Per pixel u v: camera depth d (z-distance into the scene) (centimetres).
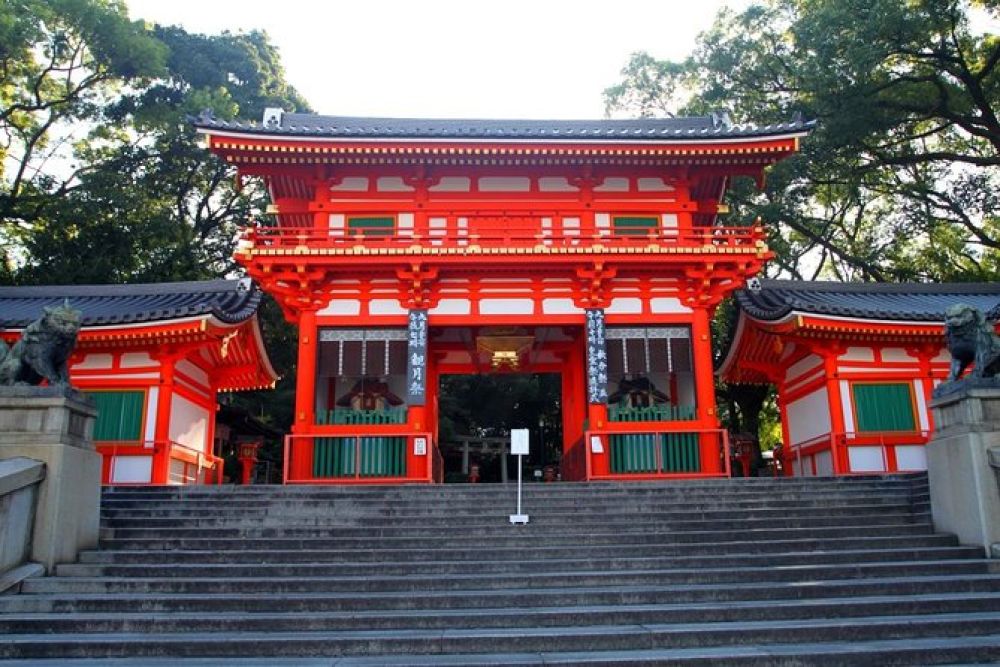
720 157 2252
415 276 2144
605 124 2644
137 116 4025
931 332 2211
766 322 2298
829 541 1284
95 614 985
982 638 884
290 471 2025
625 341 2195
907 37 3253
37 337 1259
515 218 2322
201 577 1147
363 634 905
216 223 4688
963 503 1280
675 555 1258
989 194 3612
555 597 1034
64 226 3672
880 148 3725
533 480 4841
